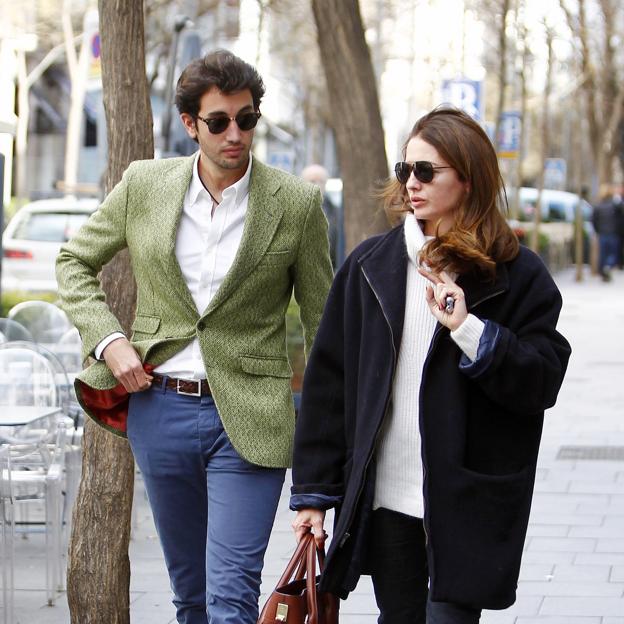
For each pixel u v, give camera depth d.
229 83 6.06
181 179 6.30
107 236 6.45
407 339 5.49
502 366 5.20
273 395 6.32
